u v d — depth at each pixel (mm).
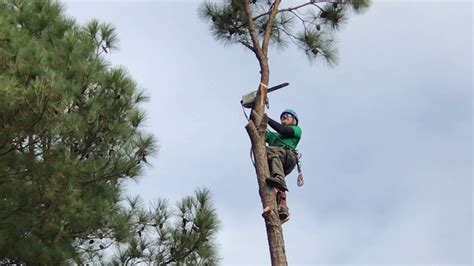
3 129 10273
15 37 10633
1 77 9883
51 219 11195
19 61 10141
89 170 11602
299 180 10398
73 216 11156
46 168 10742
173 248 12688
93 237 12289
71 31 11820
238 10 11469
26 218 11102
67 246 11586
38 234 11461
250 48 10797
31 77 10102
